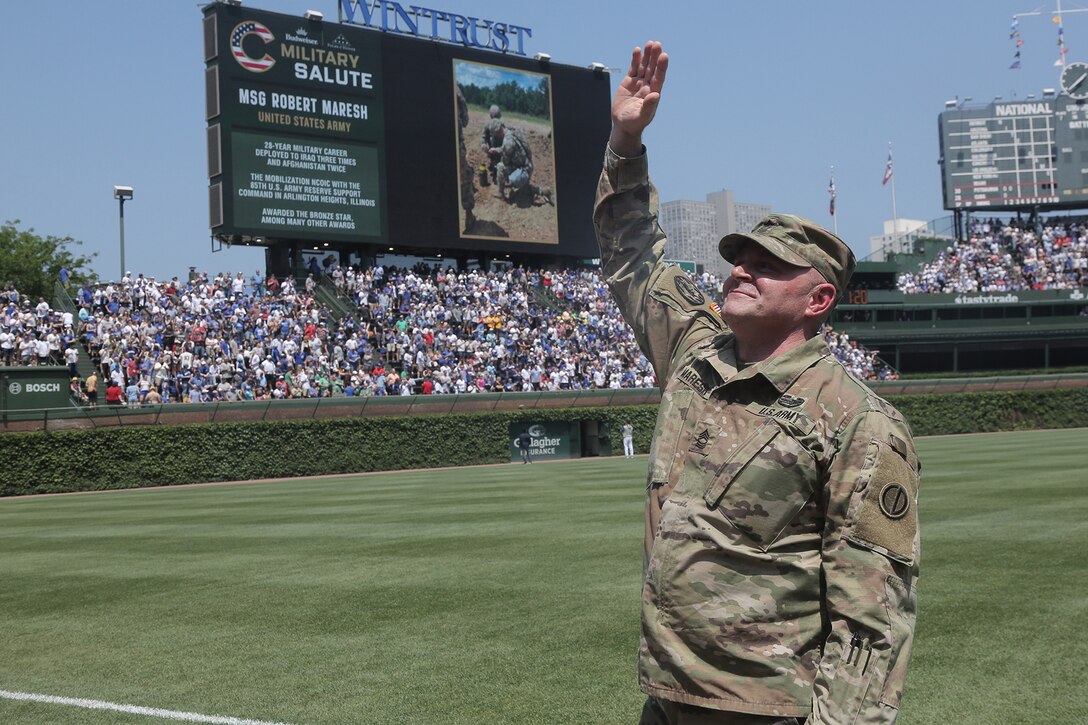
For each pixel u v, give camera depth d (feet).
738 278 9.11
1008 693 18.26
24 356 108.68
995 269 211.20
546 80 148.66
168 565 39.06
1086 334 203.10
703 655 8.23
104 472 101.76
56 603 31.83
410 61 136.98
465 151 141.08
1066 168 228.63
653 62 10.73
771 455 8.28
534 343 147.64
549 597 29.09
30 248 203.82
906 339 200.54
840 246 9.03
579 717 18.15
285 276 137.39
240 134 124.06
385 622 26.84
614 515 50.60
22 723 19.08
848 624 7.79
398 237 135.44
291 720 18.67
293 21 128.06
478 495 68.39
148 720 19.03
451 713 18.69
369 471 118.93
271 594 31.73
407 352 135.74
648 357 10.78
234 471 109.60
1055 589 26.86
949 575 29.30
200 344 119.03
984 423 166.09
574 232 150.92
